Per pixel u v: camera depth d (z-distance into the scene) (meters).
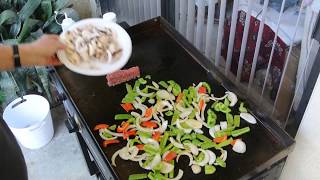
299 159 1.01
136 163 0.86
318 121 0.89
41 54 0.85
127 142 0.90
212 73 1.07
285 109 1.07
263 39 1.07
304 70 0.92
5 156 0.59
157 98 1.01
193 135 0.91
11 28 1.61
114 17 1.40
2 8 1.65
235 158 0.86
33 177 1.55
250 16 1.04
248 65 1.17
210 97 1.01
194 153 0.87
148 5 1.52
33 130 1.55
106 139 0.91
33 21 1.59
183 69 1.10
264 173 0.89
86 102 1.02
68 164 1.59
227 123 0.93
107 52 0.96
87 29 1.02
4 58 0.79
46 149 1.65
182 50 1.16
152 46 1.18
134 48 1.17
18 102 1.57
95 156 1.02
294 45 0.97
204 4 1.19
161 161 0.86
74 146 1.66
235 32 1.14
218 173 0.83
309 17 0.88
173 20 1.42
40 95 1.71
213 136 0.90
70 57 0.93
